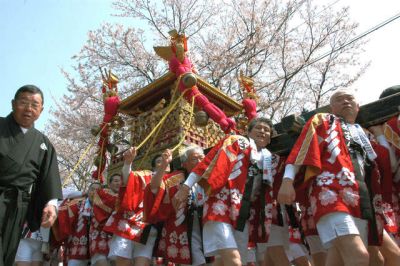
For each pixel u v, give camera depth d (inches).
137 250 163.5
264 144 133.4
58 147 623.5
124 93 543.8
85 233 193.2
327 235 97.1
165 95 251.6
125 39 555.5
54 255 227.6
